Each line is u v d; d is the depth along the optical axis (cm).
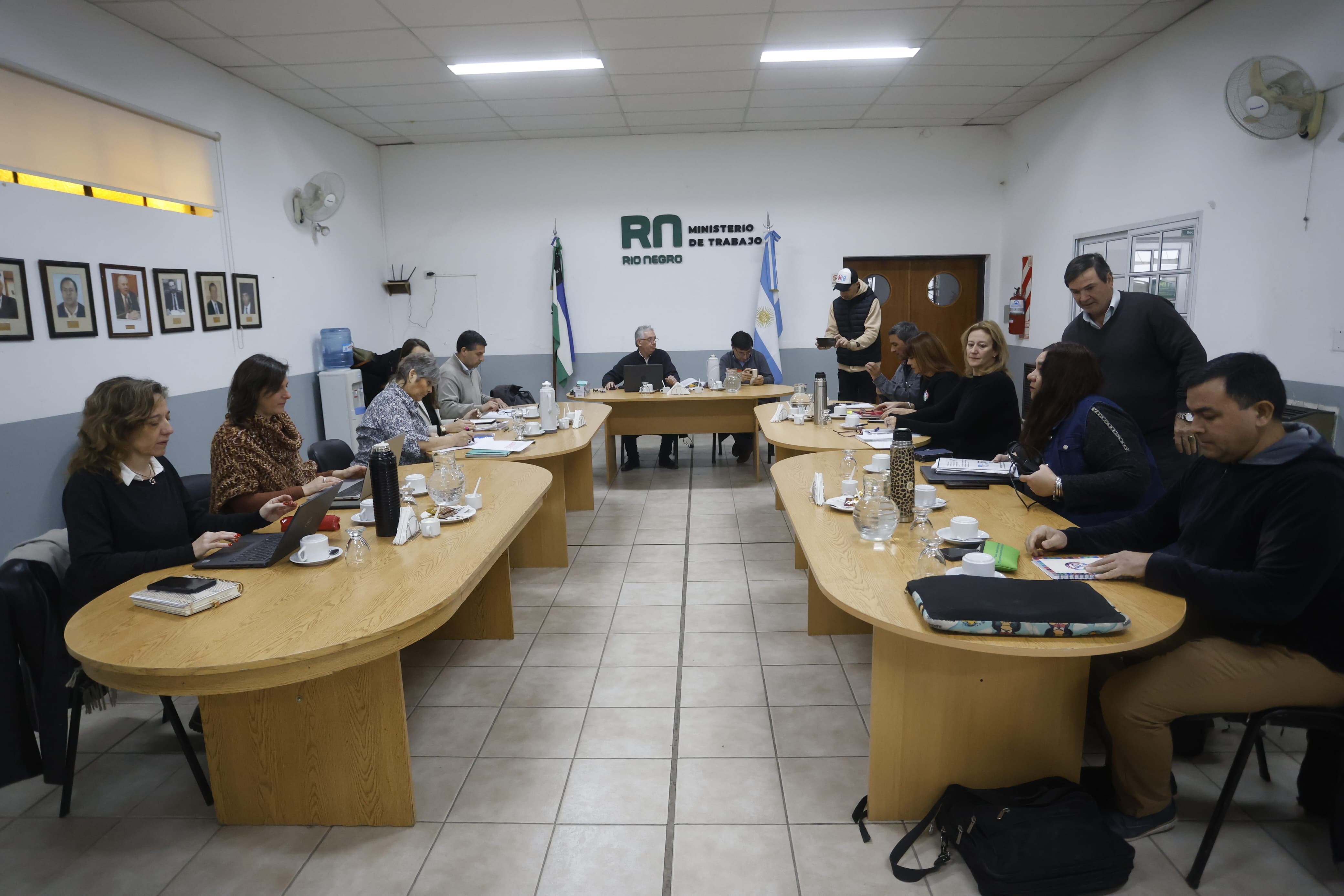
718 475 596
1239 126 402
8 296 353
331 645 156
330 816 200
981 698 187
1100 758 221
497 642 309
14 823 205
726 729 243
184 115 480
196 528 238
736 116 687
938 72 571
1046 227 663
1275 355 399
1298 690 166
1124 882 170
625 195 767
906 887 175
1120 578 180
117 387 211
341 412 635
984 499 253
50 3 379
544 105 634
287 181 598
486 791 213
